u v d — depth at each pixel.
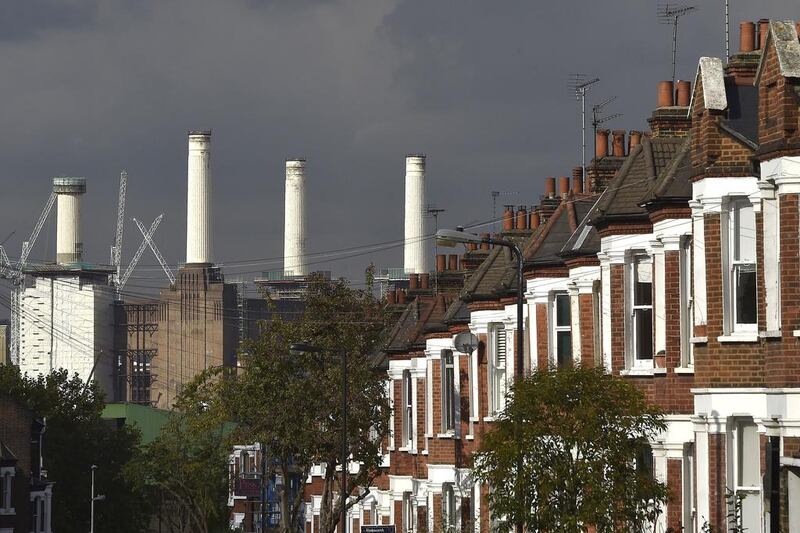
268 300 152.88
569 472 67.50
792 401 59.41
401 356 144.00
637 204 77.69
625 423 67.69
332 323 146.88
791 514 58.47
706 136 67.06
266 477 169.38
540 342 94.69
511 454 68.00
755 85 66.88
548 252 94.62
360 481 146.00
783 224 59.84
